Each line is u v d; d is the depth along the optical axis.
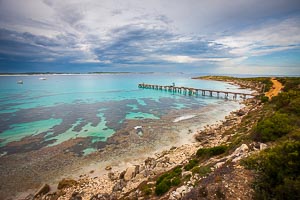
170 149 24.27
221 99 64.94
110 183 17.17
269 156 8.76
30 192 16.33
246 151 12.98
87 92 80.69
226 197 7.93
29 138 27.44
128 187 15.56
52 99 60.97
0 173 18.72
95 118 38.59
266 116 23.38
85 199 15.01
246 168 9.62
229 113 43.94
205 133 28.48
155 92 83.88
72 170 19.72
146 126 33.97
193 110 47.22
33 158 21.78
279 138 14.16
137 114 42.53
